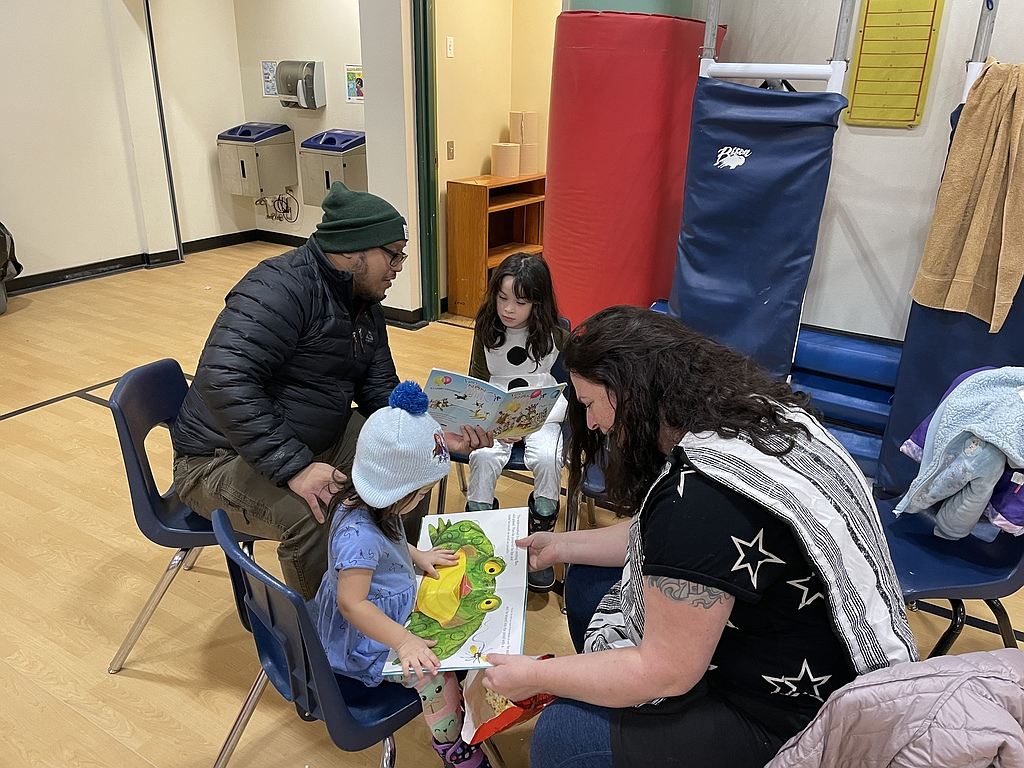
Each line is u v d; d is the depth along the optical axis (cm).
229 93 596
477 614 138
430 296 443
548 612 214
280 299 169
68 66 492
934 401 240
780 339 255
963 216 222
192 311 462
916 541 169
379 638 130
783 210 243
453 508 260
